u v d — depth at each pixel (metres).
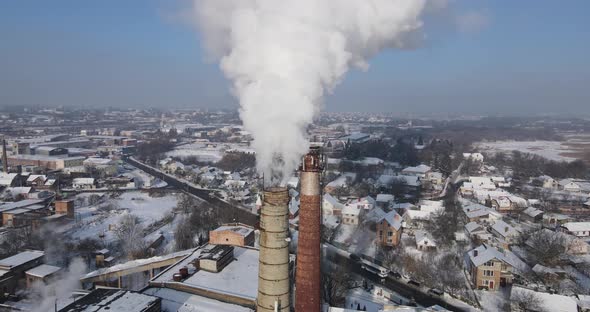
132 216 96.00
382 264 73.81
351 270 71.25
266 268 24.80
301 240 26.05
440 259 73.94
